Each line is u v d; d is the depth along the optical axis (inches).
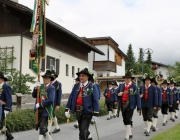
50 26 797.9
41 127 280.7
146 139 358.3
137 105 354.3
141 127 471.8
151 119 394.6
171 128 442.6
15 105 508.7
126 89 358.0
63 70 950.4
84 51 1171.3
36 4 322.0
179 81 2018.9
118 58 1723.7
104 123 536.1
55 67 888.3
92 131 427.8
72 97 271.3
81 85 267.7
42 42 319.0
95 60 1528.1
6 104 309.9
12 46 702.5
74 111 266.8
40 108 285.4
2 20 719.1
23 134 394.6
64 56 960.3
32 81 679.7
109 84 636.7
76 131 426.9
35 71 319.6
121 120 591.8
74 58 1053.8
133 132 417.7
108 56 1513.3
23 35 709.9
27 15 713.6
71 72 1020.5
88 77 269.7
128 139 353.7
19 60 697.0
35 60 319.0
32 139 358.0
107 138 364.5
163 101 507.8
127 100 354.6
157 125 502.3
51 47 865.5
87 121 261.4
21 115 434.0
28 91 666.8
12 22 711.1
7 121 402.6
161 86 543.8
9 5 680.4
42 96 285.1
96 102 260.2
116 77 1326.3
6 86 311.4
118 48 1641.2
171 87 594.2
